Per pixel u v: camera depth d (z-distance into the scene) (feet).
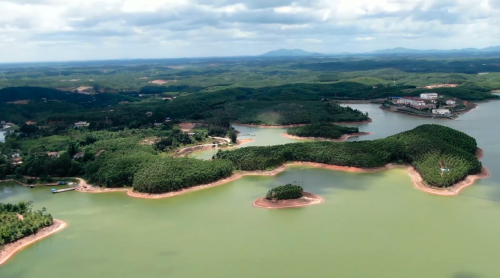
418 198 530.27
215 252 397.60
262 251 396.78
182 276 358.43
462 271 357.20
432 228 439.22
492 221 454.81
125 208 522.06
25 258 399.03
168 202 537.24
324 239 418.51
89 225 470.80
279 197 527.81
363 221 459.73
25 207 504.84
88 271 371.15
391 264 368.89
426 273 354.54
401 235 424.05
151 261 384.47
